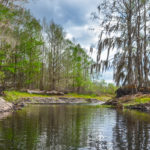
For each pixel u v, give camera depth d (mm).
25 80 30109
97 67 21609
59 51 42875
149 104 15211
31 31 29141
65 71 45688
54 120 8734
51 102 29297
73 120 8844
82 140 5023
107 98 43531
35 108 16078
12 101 18297
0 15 16359
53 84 41250
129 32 21875
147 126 7309
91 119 9297
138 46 21797
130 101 19500
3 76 19922
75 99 34250
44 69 42719
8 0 16547
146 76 21375
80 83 44844
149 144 4703
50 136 5406
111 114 11820
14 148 4195
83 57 44562
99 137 5398
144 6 22219
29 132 5902
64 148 4273
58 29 41531
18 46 23391
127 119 9406
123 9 22672
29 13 28141
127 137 5453
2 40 17750
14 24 19031
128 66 21547
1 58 19781
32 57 27156
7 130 6164
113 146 4508
